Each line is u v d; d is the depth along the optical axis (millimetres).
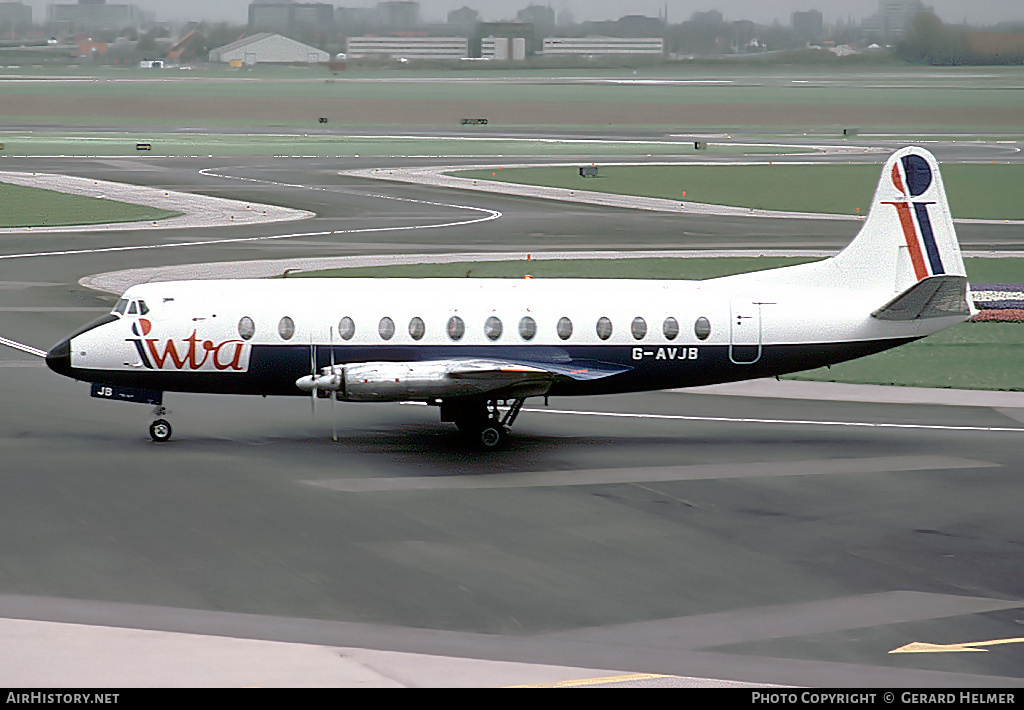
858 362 110125
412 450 77250
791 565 55875
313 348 77375
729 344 79812
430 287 79750
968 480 71750
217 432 81375
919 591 52594
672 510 64625
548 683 42125
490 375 72812
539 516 63062
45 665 42875
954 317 80562
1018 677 43281
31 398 90562
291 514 62531
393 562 55250
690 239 192750
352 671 42875
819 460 76312
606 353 79000
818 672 43562
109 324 77250
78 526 59875
